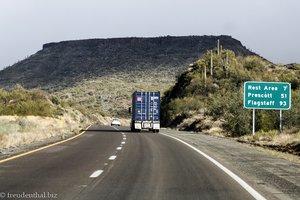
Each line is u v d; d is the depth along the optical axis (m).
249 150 31.08
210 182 15.93
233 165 21.41
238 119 54.66
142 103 64.81
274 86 47.03
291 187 14.92
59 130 54.25
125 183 15.48
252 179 16.73
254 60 136.88
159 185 15.12
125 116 175.38
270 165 21.47
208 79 120.12
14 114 89.75
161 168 19.92
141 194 13.39
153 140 41.84
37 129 51.38
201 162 22.64
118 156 25.45
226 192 13.91
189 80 125.31
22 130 47.88
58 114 107.44
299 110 51.75
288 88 47.12
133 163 21.83
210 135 57.72
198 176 17.45
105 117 161.38
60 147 31.59
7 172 18.05
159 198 12.78
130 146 33.53
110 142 38.12
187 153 28.00
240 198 12.95
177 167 20.36
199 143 38.06
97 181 15.89
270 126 53.16
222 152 28.98
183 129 82.00
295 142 37.50
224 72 123.81
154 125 64.75
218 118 71.69
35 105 95.56
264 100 47.00
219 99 73.12
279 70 131.50
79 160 23.02
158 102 64.94
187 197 12.98
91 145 34.12
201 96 112.62
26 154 25.88
